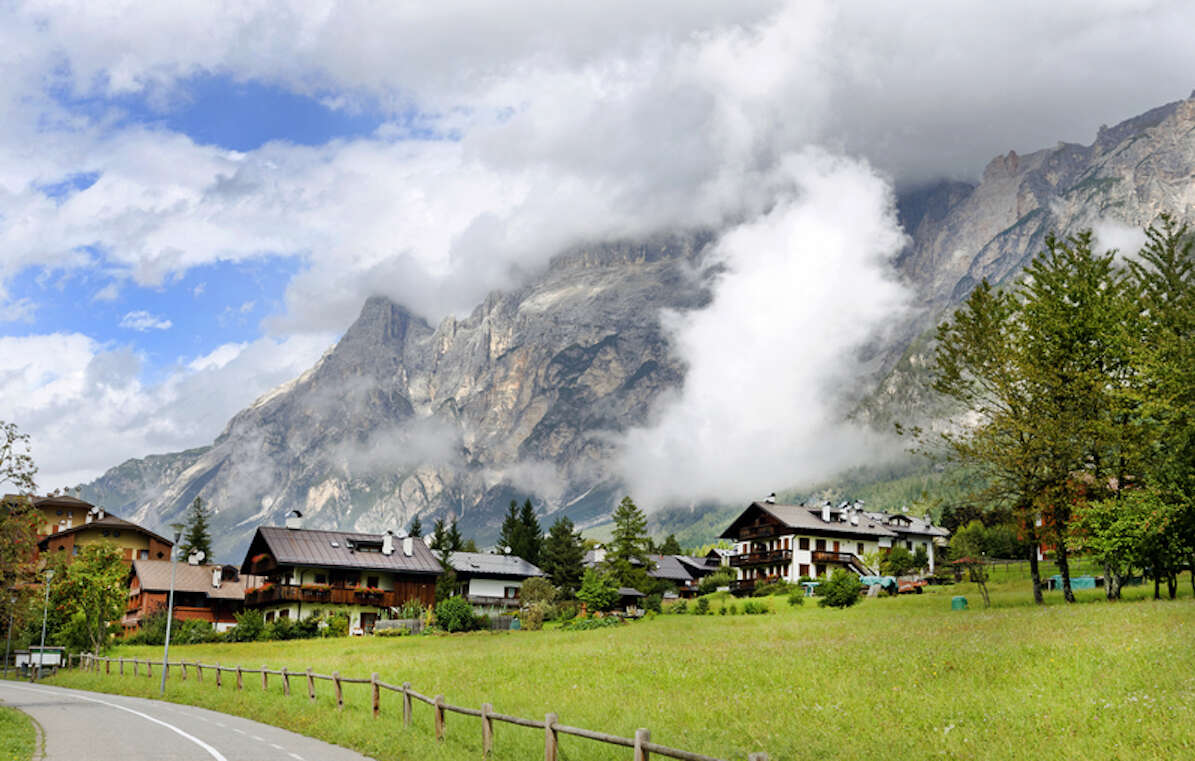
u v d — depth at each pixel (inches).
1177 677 870.4
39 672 2623.0
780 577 4630.9
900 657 1217.4
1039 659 1085.1
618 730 837.2
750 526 5152.6
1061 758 633.6
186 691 1675.7
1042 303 2309.3
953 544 4318.4
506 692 1197.1
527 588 4419.3
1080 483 2233.0
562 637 2571.4
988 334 2358.5
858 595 3250.5
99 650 3196.4
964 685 956.0
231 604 4409.5
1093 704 785.6
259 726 1155.3
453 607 3457.2
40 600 2955.2
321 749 924.6
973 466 2394.2
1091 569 3422.7
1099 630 1332.4
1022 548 4458.7
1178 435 1956.2
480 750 831.7
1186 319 2130.9
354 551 4111.7
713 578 5078.7
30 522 1546.5
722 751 735.1
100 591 3186.5
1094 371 2196.1
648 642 2001.7
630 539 4584.2
